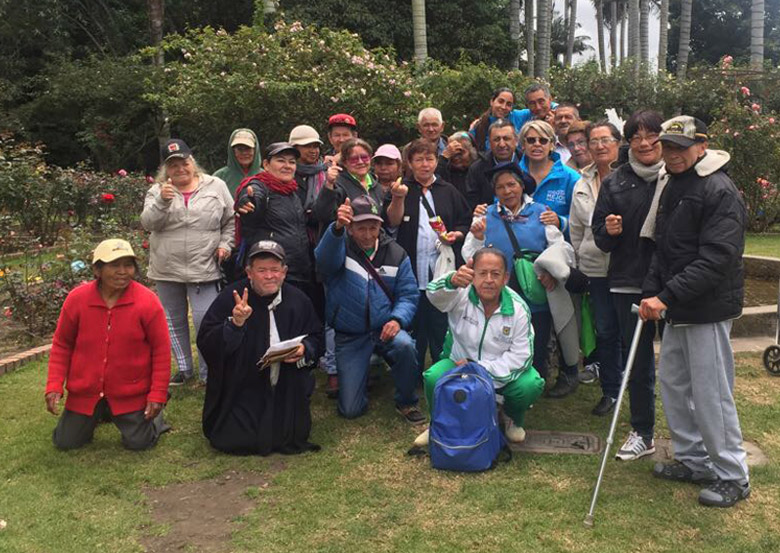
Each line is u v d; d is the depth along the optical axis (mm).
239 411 3926
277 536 3047
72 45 21109
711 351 3193
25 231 9688
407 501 3344
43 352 5684
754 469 3600
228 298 4016
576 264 4426
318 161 5180
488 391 3664
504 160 4926
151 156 19828
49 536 3047
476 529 3078
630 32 27797
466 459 3613
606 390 4504
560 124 5555
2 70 19719
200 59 10930
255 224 4652
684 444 3518
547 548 2928
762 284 7172
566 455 3848
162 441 4113
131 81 17141
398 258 4457
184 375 5105
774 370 4938
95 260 3785
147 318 3934
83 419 3939
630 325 3883
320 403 4758
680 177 3242
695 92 15156
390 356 4293
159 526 3143
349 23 17297
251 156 5203
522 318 3924
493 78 12094
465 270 3809
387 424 4363
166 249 4844
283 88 10156
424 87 12133
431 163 4734
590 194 4363
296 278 4715
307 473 3672
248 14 20391
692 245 3203
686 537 3008
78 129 18938
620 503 3291
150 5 17906
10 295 6262
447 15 18734
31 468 3713
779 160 10742
